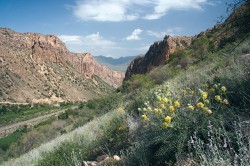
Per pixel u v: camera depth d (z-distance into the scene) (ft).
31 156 37.73
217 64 23.38
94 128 29.73
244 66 15.94
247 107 12.60
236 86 14.02
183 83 23.47
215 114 12.42
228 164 9.50
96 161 19.02
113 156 16.89
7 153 119.75
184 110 13.17
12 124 452.35
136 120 20.42
